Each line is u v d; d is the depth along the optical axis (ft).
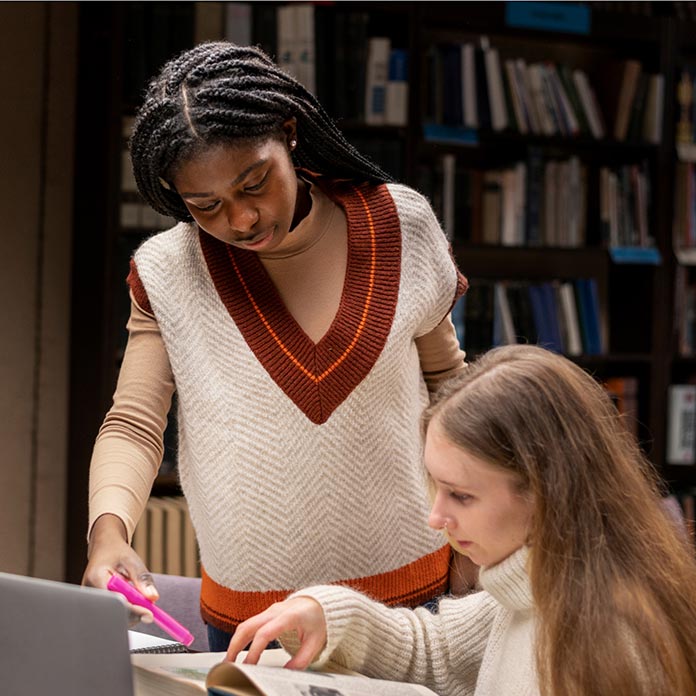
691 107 12.40
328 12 10.60
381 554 4.64
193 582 5.96
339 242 4.68
